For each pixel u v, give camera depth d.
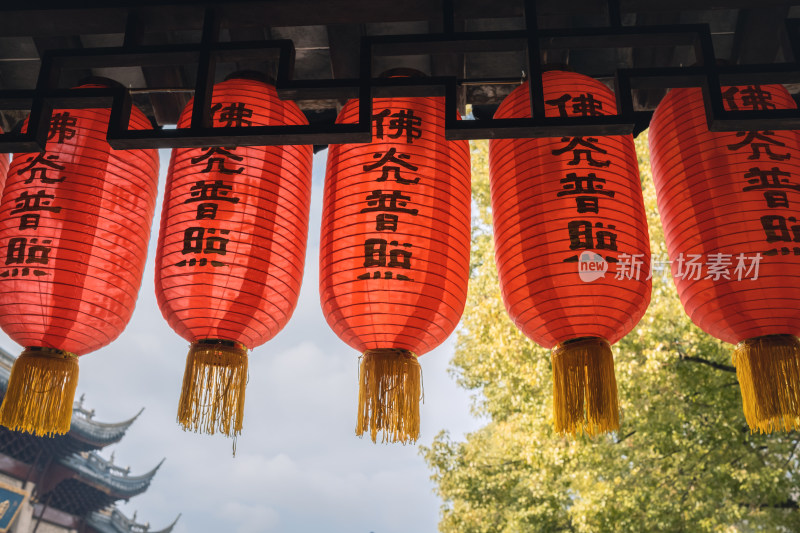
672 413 7.96
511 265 2.60
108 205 2.72
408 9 2.72
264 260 2.61
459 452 11.45
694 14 3.17
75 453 19.80
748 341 2.54
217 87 2.82
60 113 2.79
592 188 2.55
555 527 9.67
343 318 2.59
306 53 3.40
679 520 7.98
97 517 22.12
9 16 2.71
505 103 2.86
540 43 2.53
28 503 17.91
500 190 2.71
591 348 2.54
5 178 3.07
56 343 2.70
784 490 7.93
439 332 2.63
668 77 2.40
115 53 2.56
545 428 8.29
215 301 2.59
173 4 2.67
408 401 2.55
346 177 2.66
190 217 2.61
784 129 2.32
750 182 2.53
